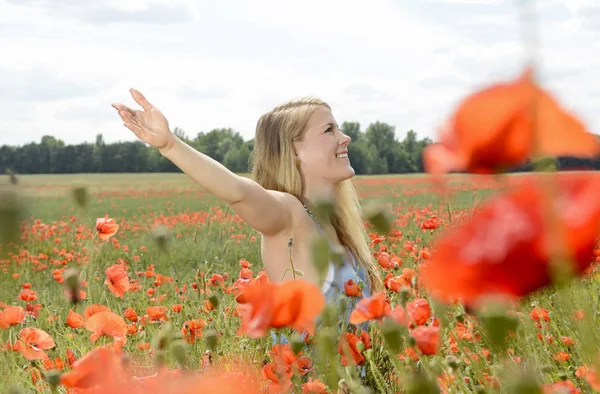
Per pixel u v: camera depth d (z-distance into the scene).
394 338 1.32
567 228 0.48
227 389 0.67
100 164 86.31
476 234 0.51
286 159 3.23
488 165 0.51
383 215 1.26
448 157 0.52
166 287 5.36
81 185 1.93
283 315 1.18
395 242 4.29
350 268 2.92
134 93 2.50
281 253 2.91
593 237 0.48
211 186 2.61
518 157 0.50
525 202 0.50
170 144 2.53
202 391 0.67
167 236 2.42
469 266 0.50
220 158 91.88
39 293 5.62
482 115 0.49
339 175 3.25
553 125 0.48
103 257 8.29
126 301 4.29
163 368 1.65
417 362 1.68
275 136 3.28
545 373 1.74
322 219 1.52
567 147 0.48
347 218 3.29
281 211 2.84
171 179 66.81
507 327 0.75
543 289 0.51
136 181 62.53
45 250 9.59
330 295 2.76
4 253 0.84
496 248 0.49
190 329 2.73
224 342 2.66
